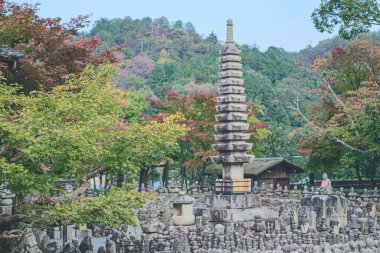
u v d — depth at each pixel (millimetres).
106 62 32469
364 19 43875
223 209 38219
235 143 40219
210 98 56062
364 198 47250
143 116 53938
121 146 23953
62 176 21969
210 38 174625
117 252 30125
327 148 58125
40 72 31906
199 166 58375
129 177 38156
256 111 61656
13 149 21750
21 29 30938
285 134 87062
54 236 35469
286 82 120000
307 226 34219
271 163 58938
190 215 36812
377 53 56281
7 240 22938
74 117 22359
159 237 30750
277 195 52281
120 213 23047
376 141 53750
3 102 21688
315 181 65562
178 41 167375
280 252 27484
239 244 30250
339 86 62688
